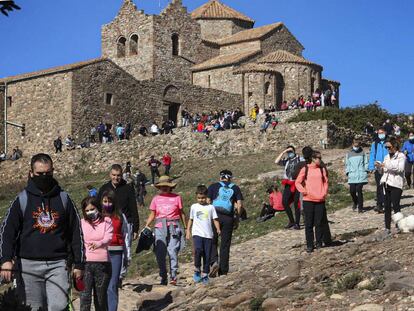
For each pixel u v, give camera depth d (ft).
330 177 102.22
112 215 42.93
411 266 40.11
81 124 181.27
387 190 54.49
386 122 136.15
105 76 187.32
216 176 126.31
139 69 216.95
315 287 39.68
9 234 31.42
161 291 47.98
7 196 152.05
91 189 77.51
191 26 224.33
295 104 192.75
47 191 32.07
